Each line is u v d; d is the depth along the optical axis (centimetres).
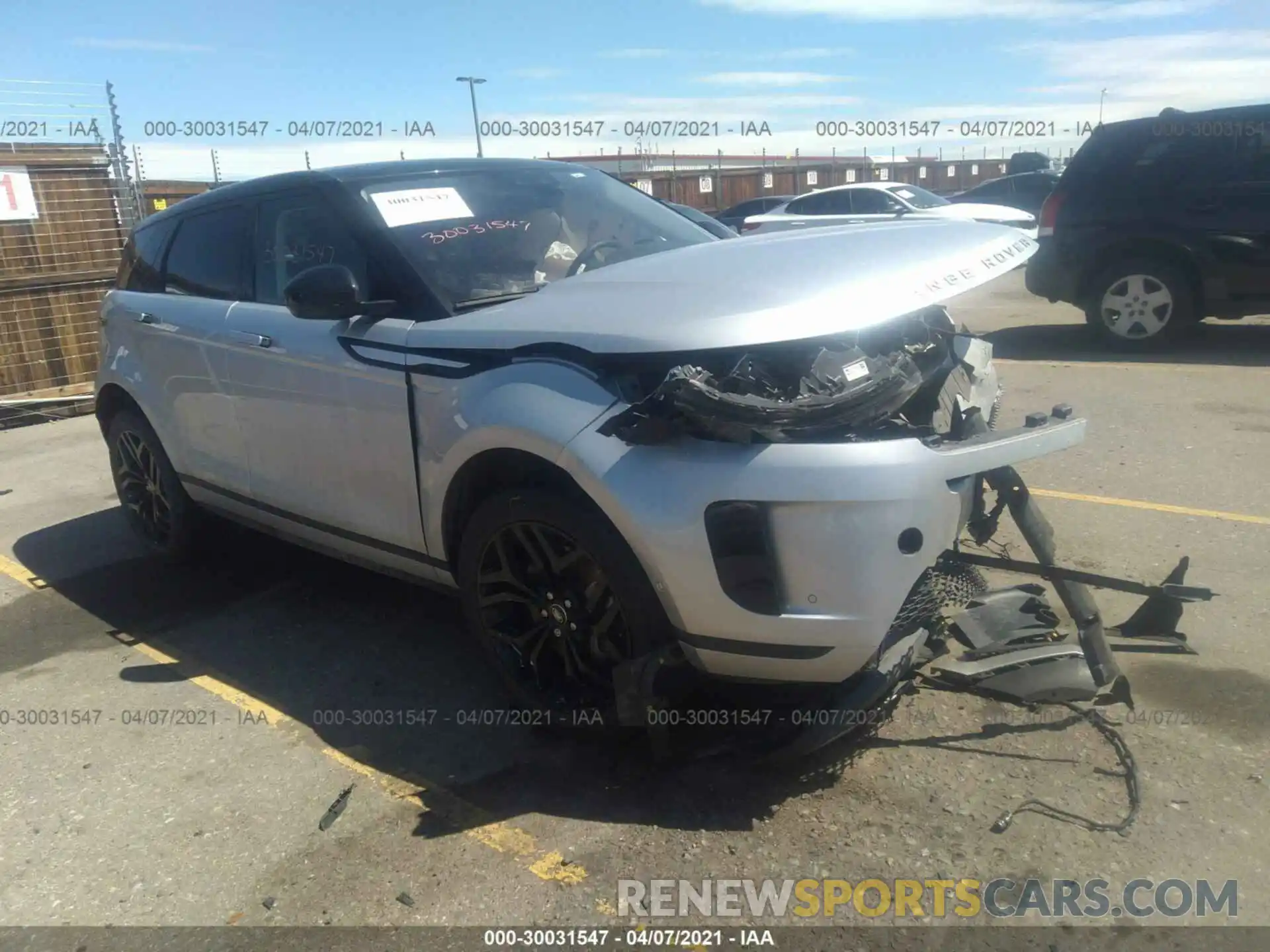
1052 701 316
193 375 422
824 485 252
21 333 928
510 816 285
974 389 353
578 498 285
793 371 275
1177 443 573
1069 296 874
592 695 307
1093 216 844
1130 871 247
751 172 2333
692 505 260
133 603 457
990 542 438
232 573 485
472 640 399
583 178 430
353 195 369
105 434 512
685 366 263
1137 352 843
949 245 324
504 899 253
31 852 283
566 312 301
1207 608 372
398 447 332
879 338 304
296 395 367
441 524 325
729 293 283
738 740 307
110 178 972
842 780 288
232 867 272
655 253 388
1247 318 998
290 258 387
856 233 348
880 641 262
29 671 396
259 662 391
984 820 268
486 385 300
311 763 319
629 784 295
